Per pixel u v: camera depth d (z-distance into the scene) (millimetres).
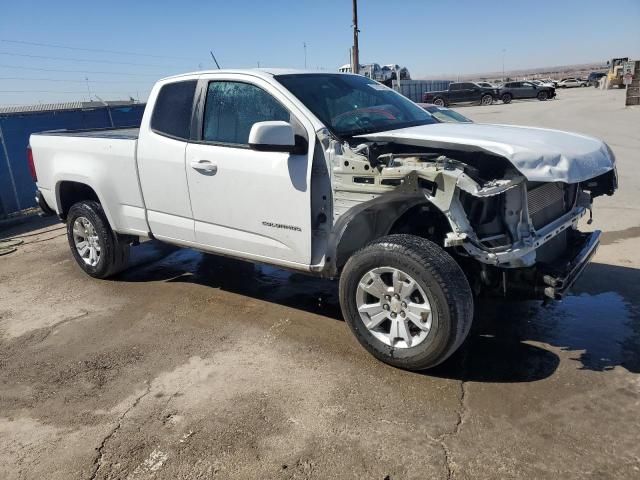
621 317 4195
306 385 3465
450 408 3139
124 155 4949
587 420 2969
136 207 5039
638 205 7535
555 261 3783
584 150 3566
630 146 13125
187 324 4500
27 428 3199
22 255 7027
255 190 4059
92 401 3441
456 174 3129
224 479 2688
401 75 45438
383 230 3812
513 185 3162
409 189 3324
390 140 3586
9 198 9562
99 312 4863
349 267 3594
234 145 4203
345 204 3652
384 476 2643
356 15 26578
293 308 4719
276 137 3529
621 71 48281
